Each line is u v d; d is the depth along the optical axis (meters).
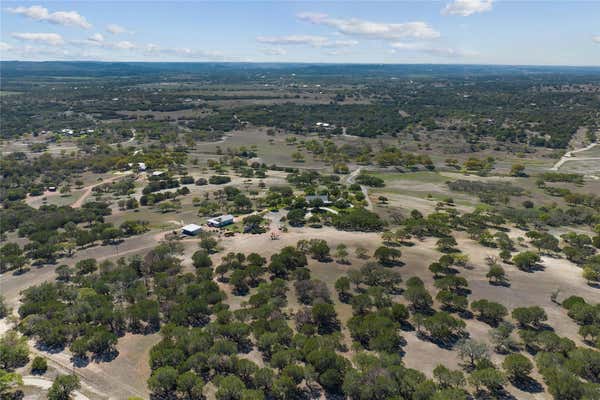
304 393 64.38
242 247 124.38
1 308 88.56
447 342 77.44
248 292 97.69
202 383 62.88
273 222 146.38
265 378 63.62
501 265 109.50
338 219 139.88
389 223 143.75
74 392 64.69
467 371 68.94
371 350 74.44
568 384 60.38
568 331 80.56
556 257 114.69
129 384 66.88
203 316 86.25
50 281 105.12
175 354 69.00
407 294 88.94
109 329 81.81
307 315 83.38
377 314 83.38
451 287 97.00
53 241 124.50
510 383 65.69
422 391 59.28
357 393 61.25
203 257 110.81
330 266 110.75
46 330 77.19
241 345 76.62
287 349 71.25
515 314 81.38
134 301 91.38
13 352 70.44
